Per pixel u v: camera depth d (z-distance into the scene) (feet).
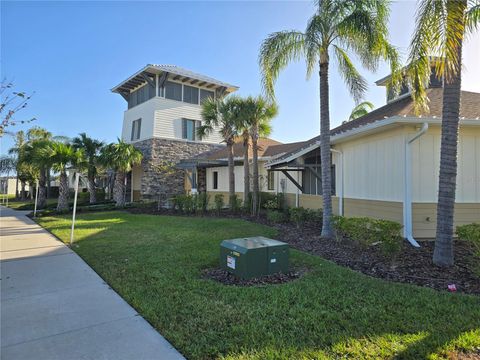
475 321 10.70
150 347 9.65
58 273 17.63
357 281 14.97
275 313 11.57
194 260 19.30
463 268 17.25
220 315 11.48
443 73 17.12
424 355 8.71
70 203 69.87
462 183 25.94
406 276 16.05
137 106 72.95
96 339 10.16
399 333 9.94
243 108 44.04
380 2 23.47
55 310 12.48
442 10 16.72
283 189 49.78
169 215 46.93
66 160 53.16
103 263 19.19
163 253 21.31
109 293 14.38
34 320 11.59
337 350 9.01
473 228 16.66
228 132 48.65
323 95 26.63
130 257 20.40
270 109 43.93
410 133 25.30
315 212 36.47
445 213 17.74
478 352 8.88
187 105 71.36
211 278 16.16
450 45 16.51
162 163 66.80
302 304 12.34
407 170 25.03
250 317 11.28
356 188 32.68
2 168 98.78
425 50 18.52
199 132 52.80
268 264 16.24
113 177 80.59
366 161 30.91
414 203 25.50
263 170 56.13
